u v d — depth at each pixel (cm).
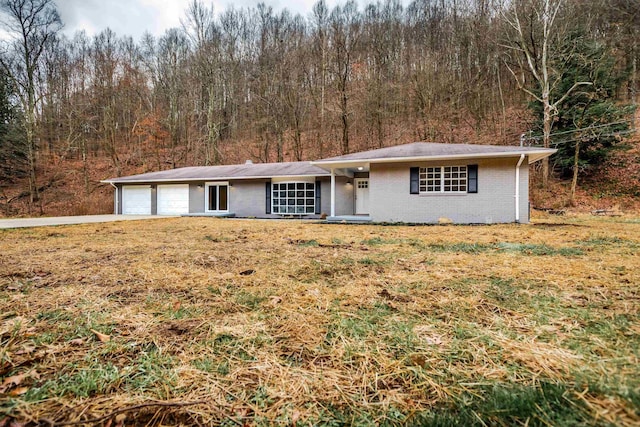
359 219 1075
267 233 675
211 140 2503
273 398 113
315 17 2278
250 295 227
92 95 2439
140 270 306
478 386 117
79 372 126
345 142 2186
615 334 155
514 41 1870
